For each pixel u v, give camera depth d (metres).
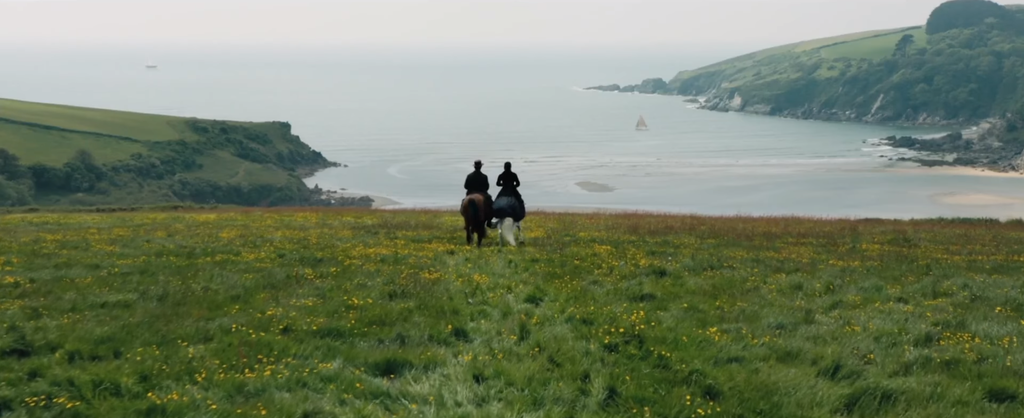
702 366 10.26
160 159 169.88
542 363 10.36
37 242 24.11
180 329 11.89
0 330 11.41
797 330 12.70
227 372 9.86
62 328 11.73
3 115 169.62
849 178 166.38
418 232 27.91
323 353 10.90
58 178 144.50
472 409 8.63
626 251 22.53
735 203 136.38
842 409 9.08
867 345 11.53
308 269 17.97
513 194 24.30
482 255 20.91
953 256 23.80
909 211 124.25
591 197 147.00
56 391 9.02
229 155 187.62
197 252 21.39
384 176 189.50
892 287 16.95
